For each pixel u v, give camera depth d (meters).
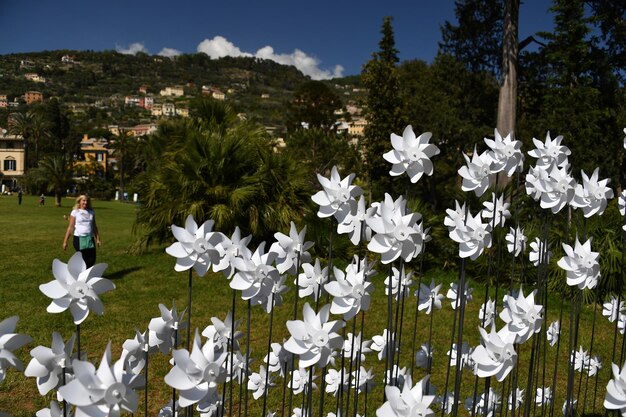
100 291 1.24
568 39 18.38
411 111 22.61
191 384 1.22
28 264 9.71
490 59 19.69
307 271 1.71
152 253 10.77
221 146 9.12
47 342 5.21
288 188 9.23
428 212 8.38
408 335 5.41
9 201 36.91
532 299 1.47
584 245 1.68
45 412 1.40
